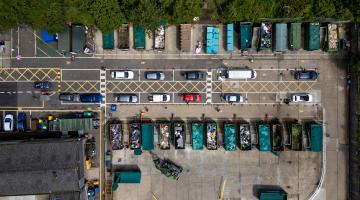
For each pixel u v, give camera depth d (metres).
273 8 68.88
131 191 73.56
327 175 74.12
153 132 72.19
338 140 74.00
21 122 71.19
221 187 73.81
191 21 70.44
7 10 62.97
